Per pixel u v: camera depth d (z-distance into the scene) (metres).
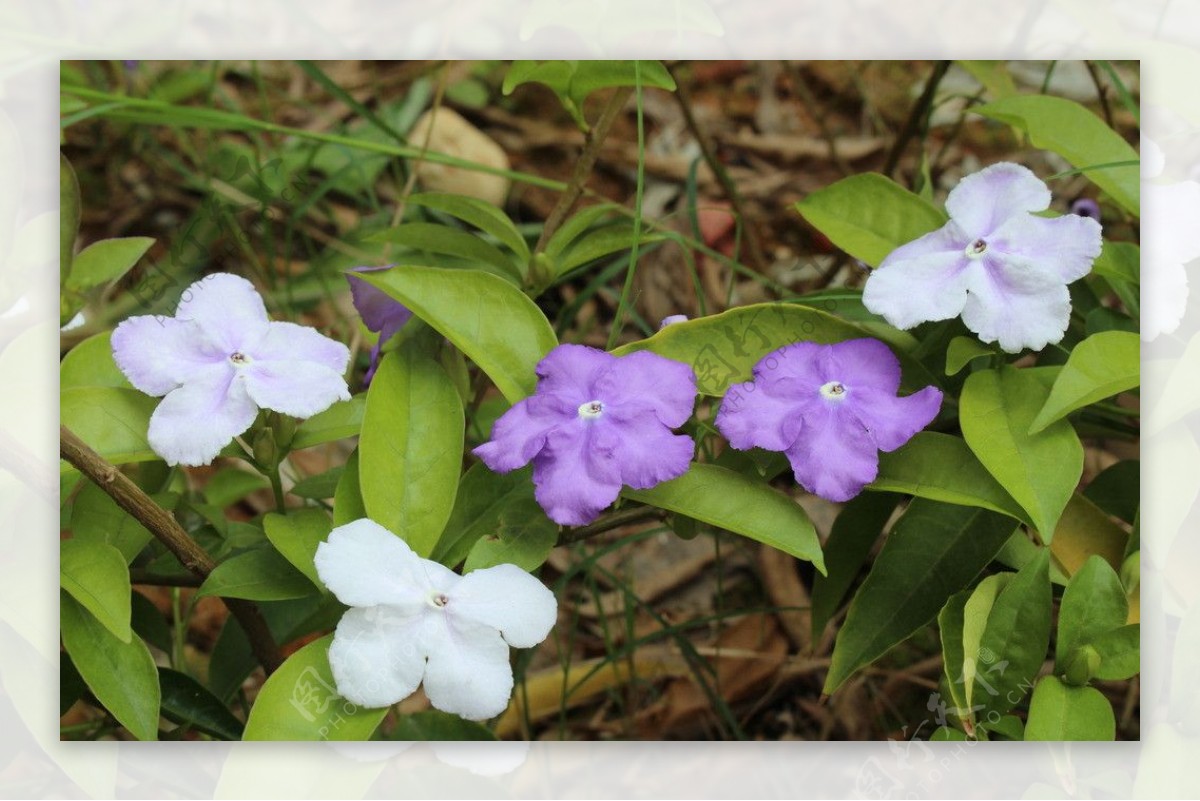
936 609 0.57
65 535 0.62
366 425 0.56
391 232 0.62
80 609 0.56
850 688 0.67
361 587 0.54
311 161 0.74
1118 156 0.60
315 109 0.83
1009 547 0.58
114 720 0.60
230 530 0.60
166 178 0.76
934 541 0.58
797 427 0.55
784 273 0.75
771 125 0.85
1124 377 0.56
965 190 0.56
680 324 0.57
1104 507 0.61
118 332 0.56
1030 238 0.56
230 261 0.68
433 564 0.55
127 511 0.56
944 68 0.69
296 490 0.60
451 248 0.62
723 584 0.71
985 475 0.56
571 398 0.55
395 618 0.54
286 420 0.57
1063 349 0.59
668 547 0.72
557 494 0.54
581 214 0.62
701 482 0.56
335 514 0.56
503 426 0.55
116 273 0.60
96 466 0.55
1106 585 0.56
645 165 0.83
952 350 0.57
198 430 0.55
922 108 0.70
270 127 0.66
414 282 0.57
